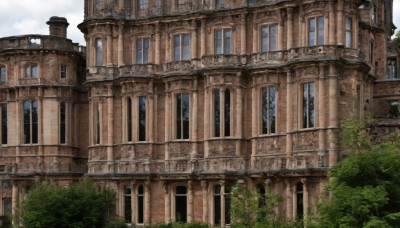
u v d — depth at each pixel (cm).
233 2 7281
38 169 8400
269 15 7088
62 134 8588
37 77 8544
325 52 6594
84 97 8819
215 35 7375
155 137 7606
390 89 7519
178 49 7581
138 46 7800
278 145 6919
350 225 4481
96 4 7956
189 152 7375
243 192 5700
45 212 6844
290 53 6825
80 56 8825
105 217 7238
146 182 7462
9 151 8662
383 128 6806
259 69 7019
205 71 7181
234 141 7100
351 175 4703
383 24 8050
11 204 8525
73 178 8475
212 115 7175
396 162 4700
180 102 7462
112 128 7762
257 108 7062
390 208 4669
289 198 6619
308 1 6738
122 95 7706
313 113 6619
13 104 8669
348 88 6669
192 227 6475
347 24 6750
